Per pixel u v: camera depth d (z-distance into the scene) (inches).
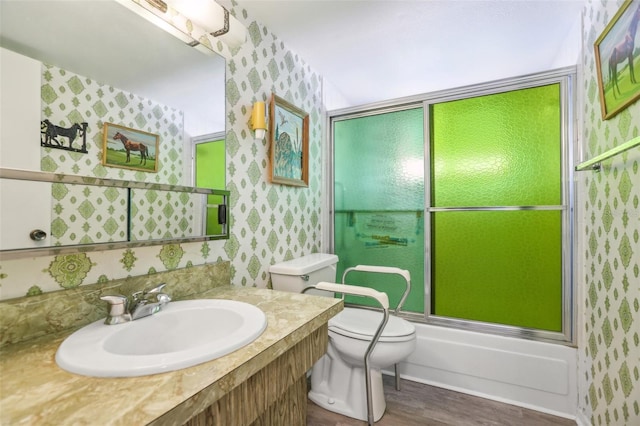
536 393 64.1
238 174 58.0
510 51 76.9
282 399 48.3
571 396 61.5
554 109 65.7
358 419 60.6
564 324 64.0
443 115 76.4
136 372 22.4
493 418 61.1
